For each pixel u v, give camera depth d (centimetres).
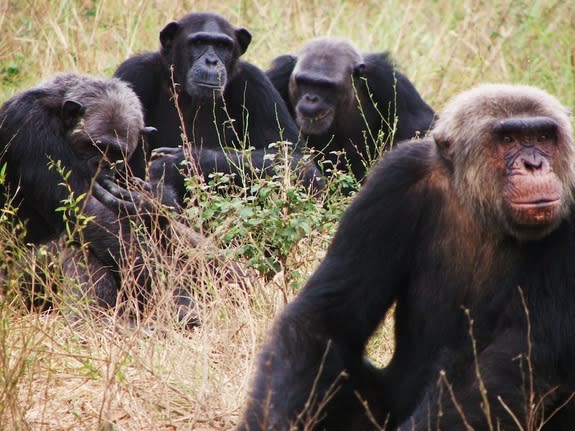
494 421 910
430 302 1012
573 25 2305
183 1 2272
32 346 1137
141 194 1375
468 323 994
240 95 1802
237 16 2306
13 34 2114
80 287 1329
